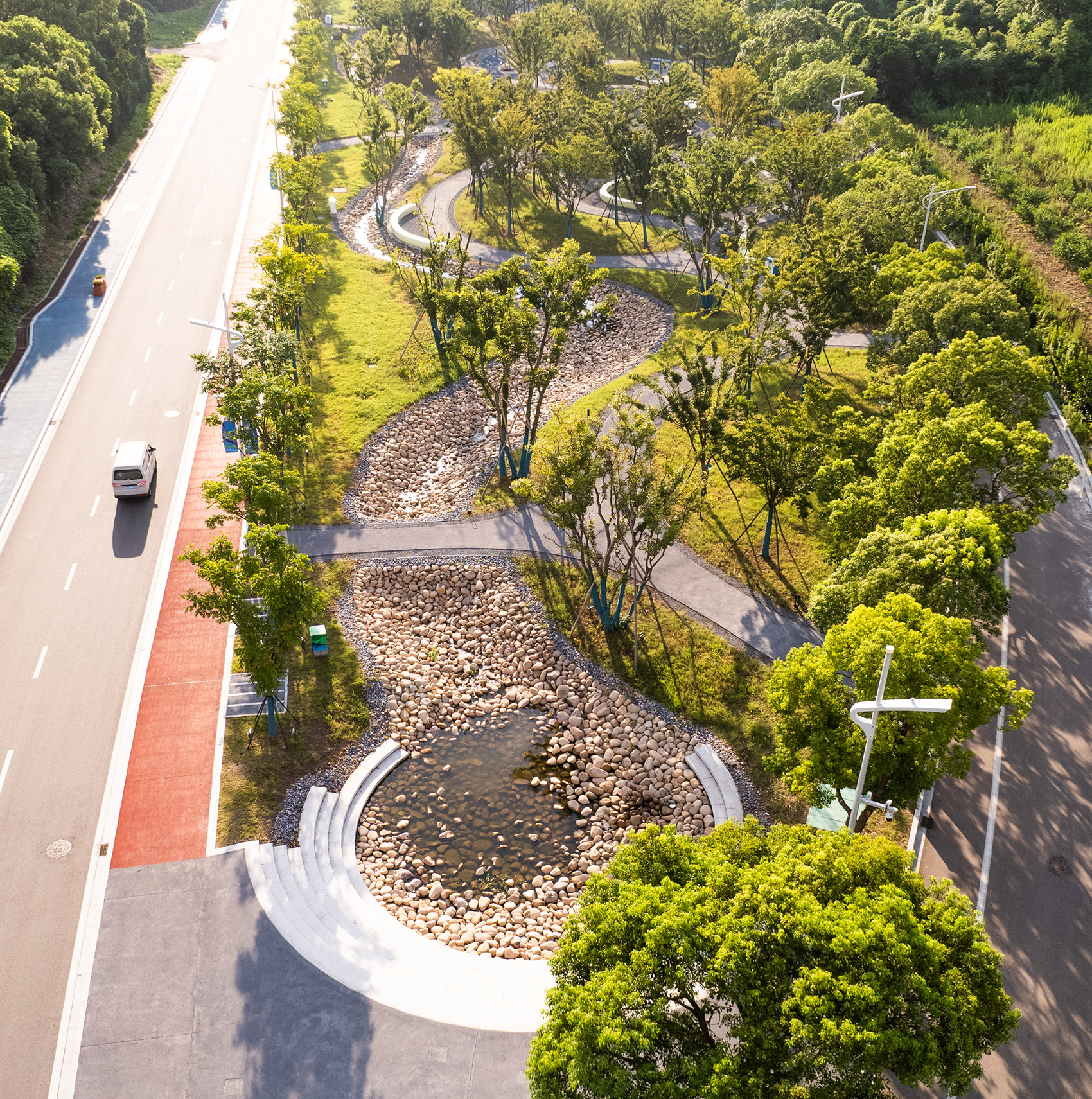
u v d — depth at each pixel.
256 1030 27.00
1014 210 87.38
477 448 56.31
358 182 92.06
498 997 28.36
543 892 33.22
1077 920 30.16
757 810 35.16
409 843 34.91
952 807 33.97
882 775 28.27
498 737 39.44
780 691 29.59
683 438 55.12
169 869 31.67
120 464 47.00
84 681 38.66
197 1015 27.36
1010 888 31.12
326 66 122.75
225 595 33.00
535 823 35.94
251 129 98.56
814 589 35.72
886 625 28.17
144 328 63.16
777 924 20.61
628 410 48.69
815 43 110.62
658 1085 19.05
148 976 28.34
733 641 42.00
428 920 31.83
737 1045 21.09
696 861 23.27
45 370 58.41
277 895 31.02
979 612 33.06
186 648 40.56
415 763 38.03
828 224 64.50
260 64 118.69
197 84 110.38
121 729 36.75
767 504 45.66
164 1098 25.33
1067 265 77.94
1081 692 38.59
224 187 85.12
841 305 52.12
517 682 41.88
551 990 21.34
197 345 61.62
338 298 70.12
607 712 39.94
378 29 113.56
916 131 105.81
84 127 78.56
